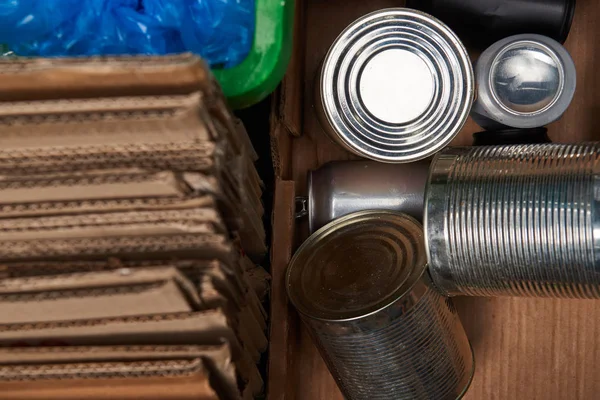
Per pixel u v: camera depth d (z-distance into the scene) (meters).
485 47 0.87
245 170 0.71
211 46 0.73
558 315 0.89
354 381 0.82
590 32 0.89
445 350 0.82
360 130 0.82
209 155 0.64
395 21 0.81
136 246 0.65
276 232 0.84
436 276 0.80
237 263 0.69
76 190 0.64
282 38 0.70
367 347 0.79
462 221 0.78
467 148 0.80
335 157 0.91
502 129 0.85
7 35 0.73
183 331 0.66
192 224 0.64
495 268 0.78
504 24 0.84
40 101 0.62
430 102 0.82
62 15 0.73
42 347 0.66
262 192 0.83
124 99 0.62
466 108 0.81
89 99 0.62
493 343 0.89
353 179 0.86
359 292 0.80
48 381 0.66
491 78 0.83
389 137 0.82
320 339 0.81
